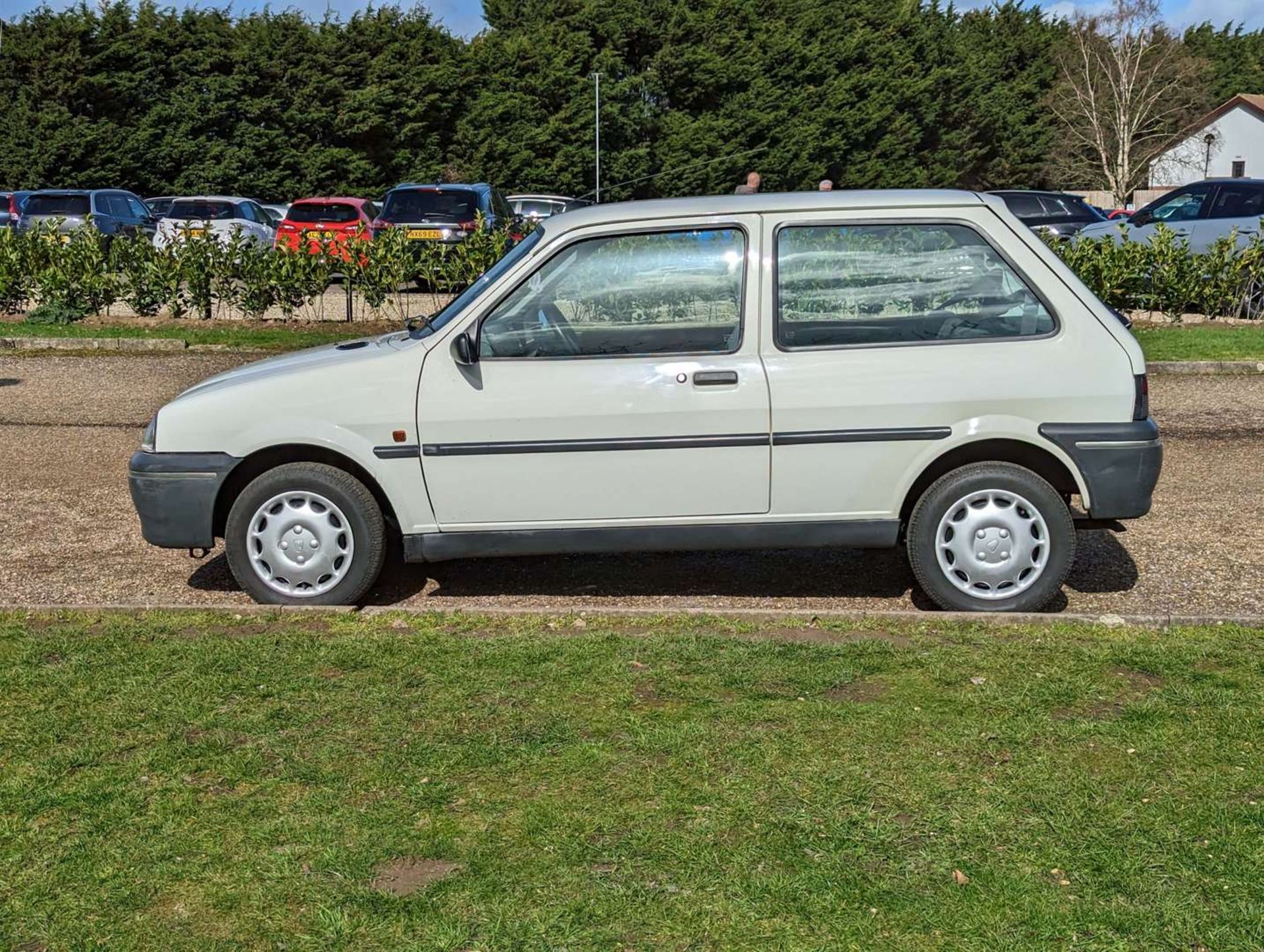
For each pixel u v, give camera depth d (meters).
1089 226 20.80
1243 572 6.16
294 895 3.24
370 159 47.09
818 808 3.63
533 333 5.34
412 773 3.89
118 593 6.00
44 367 13.35
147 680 4.63
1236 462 8.67
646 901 3.18
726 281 5.27
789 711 4.29
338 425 5.36
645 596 5.93
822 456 5.27
